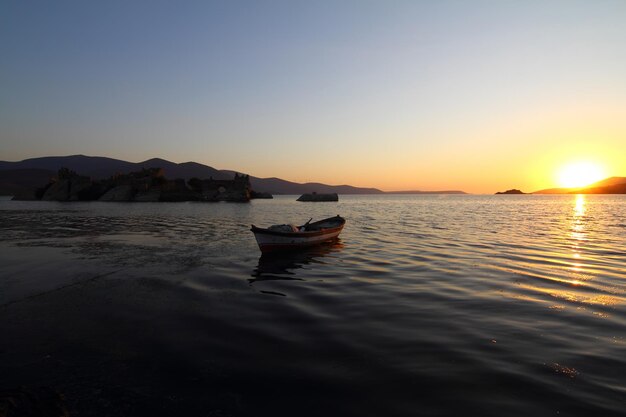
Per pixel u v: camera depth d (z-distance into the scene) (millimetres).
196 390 7109
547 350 8633
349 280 15828
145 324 10672
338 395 6828
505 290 13844
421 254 22109
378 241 28500
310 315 11281
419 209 86062
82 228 39406
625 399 6555
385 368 7828
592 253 22078
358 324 10469
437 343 9086
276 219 53656
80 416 6340
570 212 71750
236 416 6270
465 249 23922
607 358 8188
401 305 12172
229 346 9070
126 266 19062
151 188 127750
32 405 6004
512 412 6211
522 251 22953
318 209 85938
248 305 12391
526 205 112125
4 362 8398
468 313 11305
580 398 6602
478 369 7727
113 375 7746
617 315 10984
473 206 104375
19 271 17922
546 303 12188
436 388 7008
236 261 20516
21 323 10844
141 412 6453
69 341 9523
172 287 14820
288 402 6645
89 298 13328
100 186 132000
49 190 131000
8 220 50156
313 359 8297
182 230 37344
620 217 56500
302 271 17797
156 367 8062
